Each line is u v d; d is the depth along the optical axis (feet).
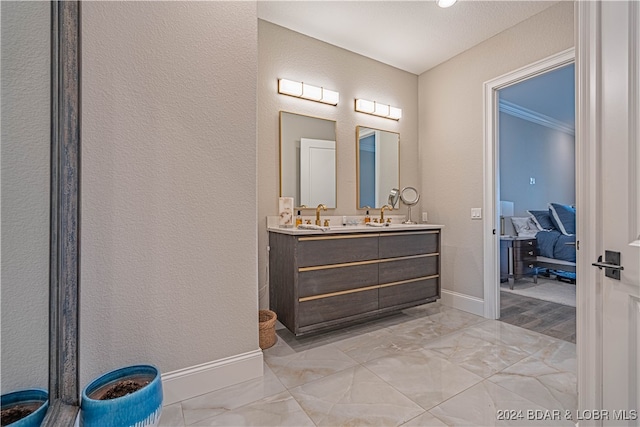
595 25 3.81
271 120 8.46
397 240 8.50
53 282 3.56
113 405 3.52
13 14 4.01
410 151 11.29
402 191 10.96
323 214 9.31
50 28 3.94
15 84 4.03
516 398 5.06
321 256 7.17
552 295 11.75
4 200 3.99
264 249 8.38
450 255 10.31
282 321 7.46
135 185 4.69
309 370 6.02
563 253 12.90
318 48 9.21
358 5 7.68
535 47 8.04
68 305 3.57
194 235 5.17
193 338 5.17
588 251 3.96
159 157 4.87
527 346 7.08
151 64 4.81
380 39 9.19
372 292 7.96
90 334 4.38
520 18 8.20
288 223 8.53
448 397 5.09
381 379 5.67
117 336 4.57
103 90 4.45
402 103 11.07
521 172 16.74
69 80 3.63
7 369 4.03
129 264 4.65
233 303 5.54
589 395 3.95
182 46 5.08
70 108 3.62
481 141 9.37
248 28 5.75
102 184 4.44
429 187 11.07
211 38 5.35
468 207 9.75
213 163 5.34
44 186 4.20
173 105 4.99
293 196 8.80
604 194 3.74
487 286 9.18
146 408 3.74
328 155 9.40
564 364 6.21
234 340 5.55
